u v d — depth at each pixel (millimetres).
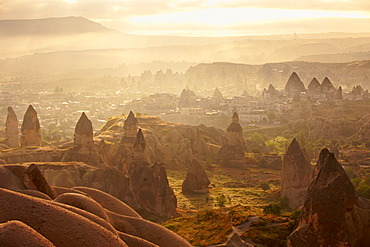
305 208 42469
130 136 108125
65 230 23000
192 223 63375
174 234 31516
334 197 40438
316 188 41594
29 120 114438
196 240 55312
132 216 33781
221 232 56656
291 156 92250
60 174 81375
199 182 101500
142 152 90438
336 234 40094
